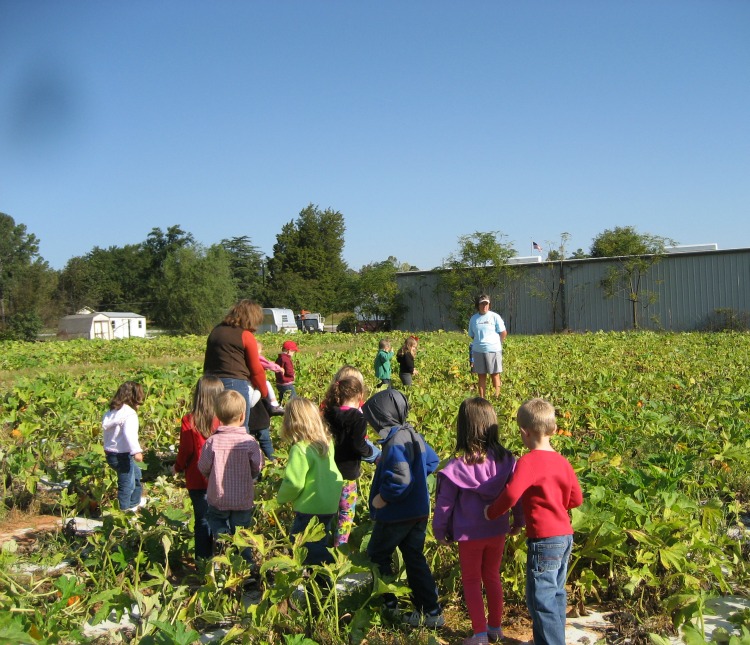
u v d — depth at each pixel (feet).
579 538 15.89
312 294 270.05
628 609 14.73
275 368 27.02
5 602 13.48
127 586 15.23
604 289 135.95
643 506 16.63
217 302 208.03
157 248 364.79
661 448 26.00
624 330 132.05
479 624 13.07
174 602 14.28
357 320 160.66
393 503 14.19
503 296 144.97
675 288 130.21
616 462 20.94
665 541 15.49
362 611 13.39
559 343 84.53
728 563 15.71
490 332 40.45
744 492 22.39
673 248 147.74
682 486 21.12
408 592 13.24
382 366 45.29
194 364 58.90
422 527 14.33
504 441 23.85
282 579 13.15
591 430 31.63
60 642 12.88
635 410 33.55
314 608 14.58
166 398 37.60
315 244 311.27
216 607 14.23
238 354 21.90
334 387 16.92
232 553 15.58
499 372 40.86
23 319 191.31
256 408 25.26
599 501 16.39
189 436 17.26
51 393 39.06
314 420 15.58
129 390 21.42
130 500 21.45
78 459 23.06
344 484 16.75
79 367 71.20
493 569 13.46
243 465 16.28
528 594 12.37
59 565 17.24
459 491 13.34
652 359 60.18
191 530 18.37
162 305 222.69
